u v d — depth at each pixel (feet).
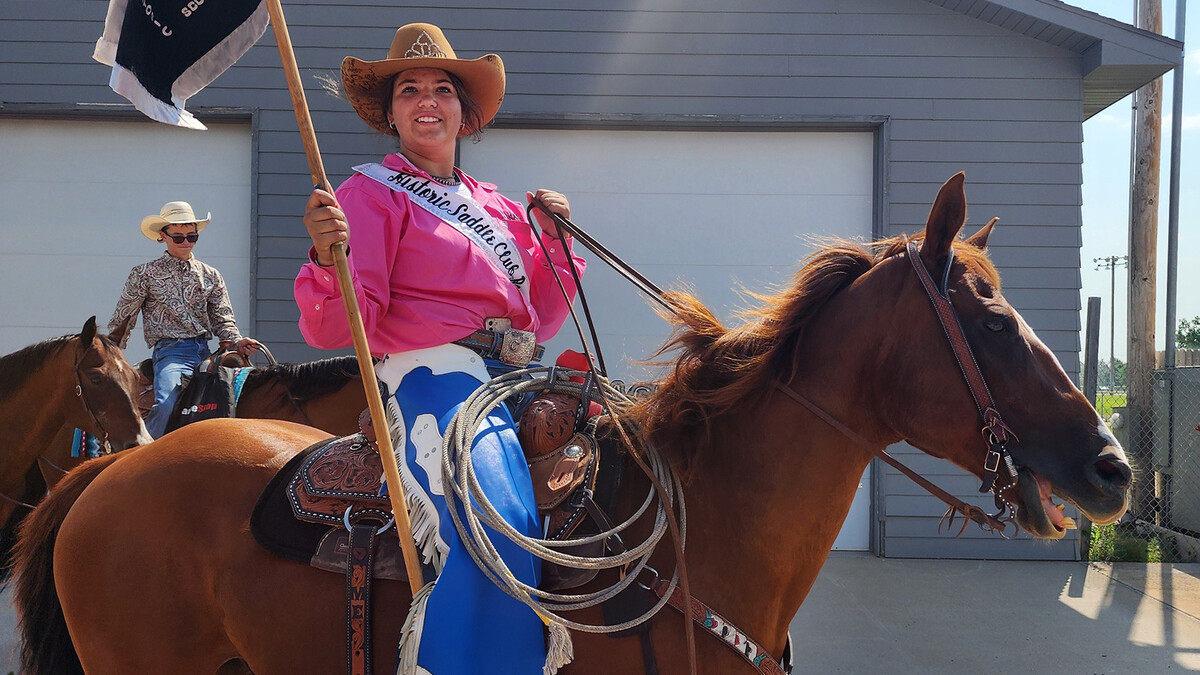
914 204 22.54
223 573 6.59
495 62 7.12
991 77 22.47
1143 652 15.39
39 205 22.30
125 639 6.68
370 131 22.29
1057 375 5.75
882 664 14.75
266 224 22.12
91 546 6.86
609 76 22.47
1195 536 23.39
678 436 6.40
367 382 5.71
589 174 22.82
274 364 15.20
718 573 6.15
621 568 6.08
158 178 22.41
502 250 6.82
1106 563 21.75
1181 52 21.13
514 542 5.88
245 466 7.04
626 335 22.62
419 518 6.05
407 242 6.49
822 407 6.21
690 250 22.84
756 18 22.52
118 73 6.07
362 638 6.05
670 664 5.92
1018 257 22.47
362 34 22.33
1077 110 22.41
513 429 6.44
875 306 6.13
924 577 20.31
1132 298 26.45
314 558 6.28
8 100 22.00
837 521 6.33
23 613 7.45
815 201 22.93
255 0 6.39
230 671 6.96
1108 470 5.48
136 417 13.38
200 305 15.93
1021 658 15.08
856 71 22.54
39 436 13.52
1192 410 23.79
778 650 6.35
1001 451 5.65
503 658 5.73
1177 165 26.48
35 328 22.20
